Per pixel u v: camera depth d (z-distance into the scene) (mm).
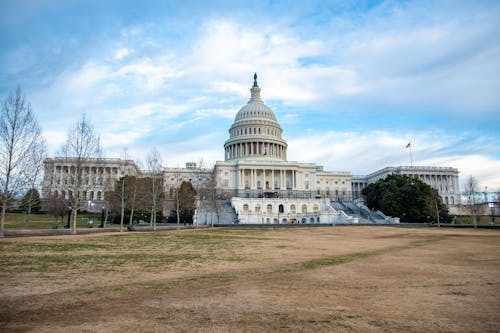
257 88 184000
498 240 43500
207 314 11898
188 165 158625
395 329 10508
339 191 168500
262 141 160250
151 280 17516
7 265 20703
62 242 33750
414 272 20078
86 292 14906
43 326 10695
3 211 39375
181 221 96125
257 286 16219
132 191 78312
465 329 10523
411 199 100938
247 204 114750
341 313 12070
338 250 31953
